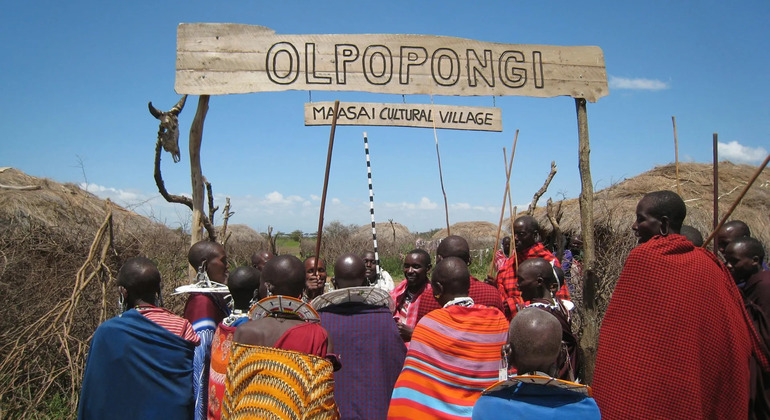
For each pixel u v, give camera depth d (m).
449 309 2.96
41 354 5.20
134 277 3.28
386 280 5.74
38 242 7.62
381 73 4.68
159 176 5.43
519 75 4.82
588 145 4.75
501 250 7.19
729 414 2.70
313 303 3.32
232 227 28.19
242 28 4.58
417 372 2.81
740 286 3.85
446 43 4.77
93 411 3.08
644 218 3.02
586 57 4.94
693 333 2.66
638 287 2.77
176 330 3.23
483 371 2.83
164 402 3.13
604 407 2.75
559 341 2.32
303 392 2.39
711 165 14.90
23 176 10.29
